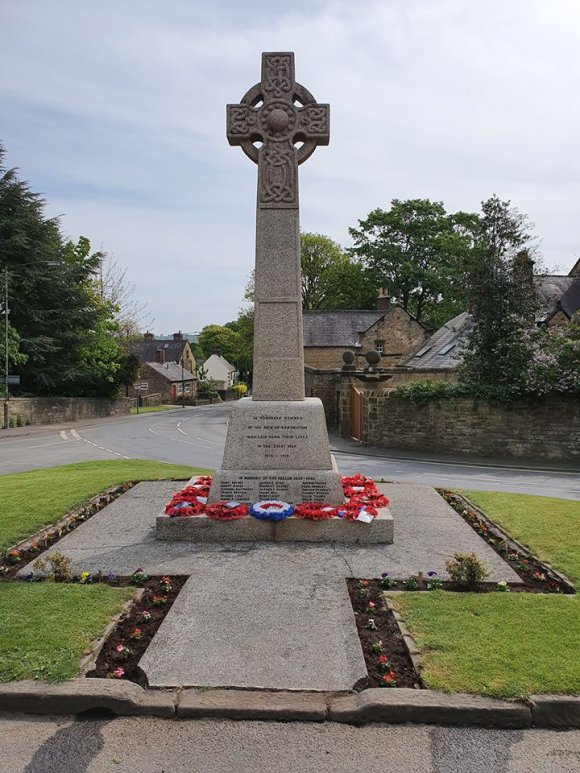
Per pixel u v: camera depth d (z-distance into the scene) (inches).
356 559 223.1
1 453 712.4
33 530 263.7
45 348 1298.0
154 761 117.3
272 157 276.2
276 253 274.8
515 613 173.5
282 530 243.9
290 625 166.9
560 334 716.0
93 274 1501.0
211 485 262.5
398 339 1505.9
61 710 131.6
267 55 278.1
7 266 1200.8
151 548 235.6
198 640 157.6
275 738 123.7
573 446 659.4
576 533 263.7
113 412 1680.6
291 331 273.7
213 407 2262.6
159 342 3221.0
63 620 166.4
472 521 289.0
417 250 1785.2
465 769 115.4
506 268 748.0
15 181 1296.8
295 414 263.6
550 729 127.6
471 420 708.0
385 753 119.7
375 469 586.6
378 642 157.2
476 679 137.6
